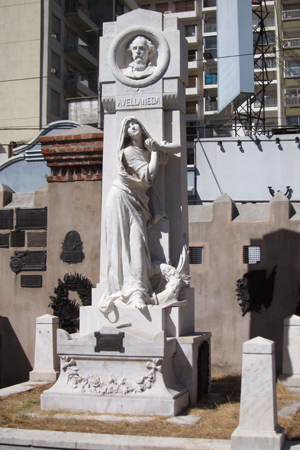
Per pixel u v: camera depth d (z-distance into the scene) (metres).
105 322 8.93
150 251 9.77
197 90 48.47
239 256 13.17
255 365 6.94
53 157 13.38
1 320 13.88
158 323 8.69
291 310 12.70
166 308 9.15
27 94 34.81
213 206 13.51
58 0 36.34
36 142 20.30
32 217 13.88
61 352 8.67
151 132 9.98
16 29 35.25
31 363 13.64
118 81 10.16
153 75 10.01
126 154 9.50
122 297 8.91
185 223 10.20
